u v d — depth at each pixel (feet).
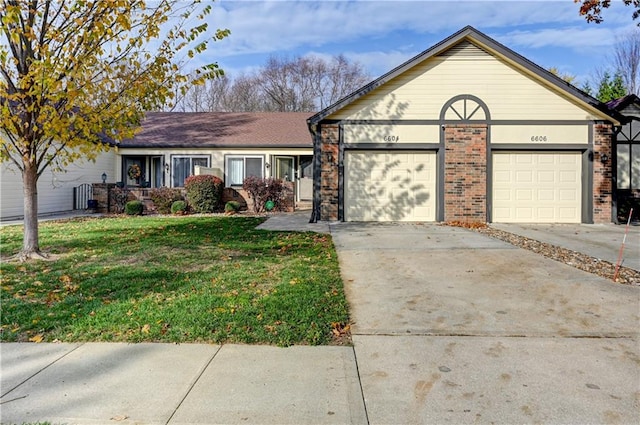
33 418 8.96
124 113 24.48
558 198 40.70
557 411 9.31
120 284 18.35
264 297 16.47
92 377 10.70
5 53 20.80
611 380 10.71
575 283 19.30
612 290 18.26
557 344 12.91
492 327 14.25
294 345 12.68
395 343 12.96
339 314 15.02
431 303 16.66
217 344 12.66
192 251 25.99
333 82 138.21
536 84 40.11
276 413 9.18
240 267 21.61
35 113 23.61
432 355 12.13
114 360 11.61
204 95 131.23
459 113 40.47
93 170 58.54
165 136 62.18
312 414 9.15
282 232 34.22
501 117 40.37
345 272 21.34
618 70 110.83
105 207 53.16
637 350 12.48
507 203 40.78
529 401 9.71
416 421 8.93
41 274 20.26
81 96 22.82
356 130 40.81
